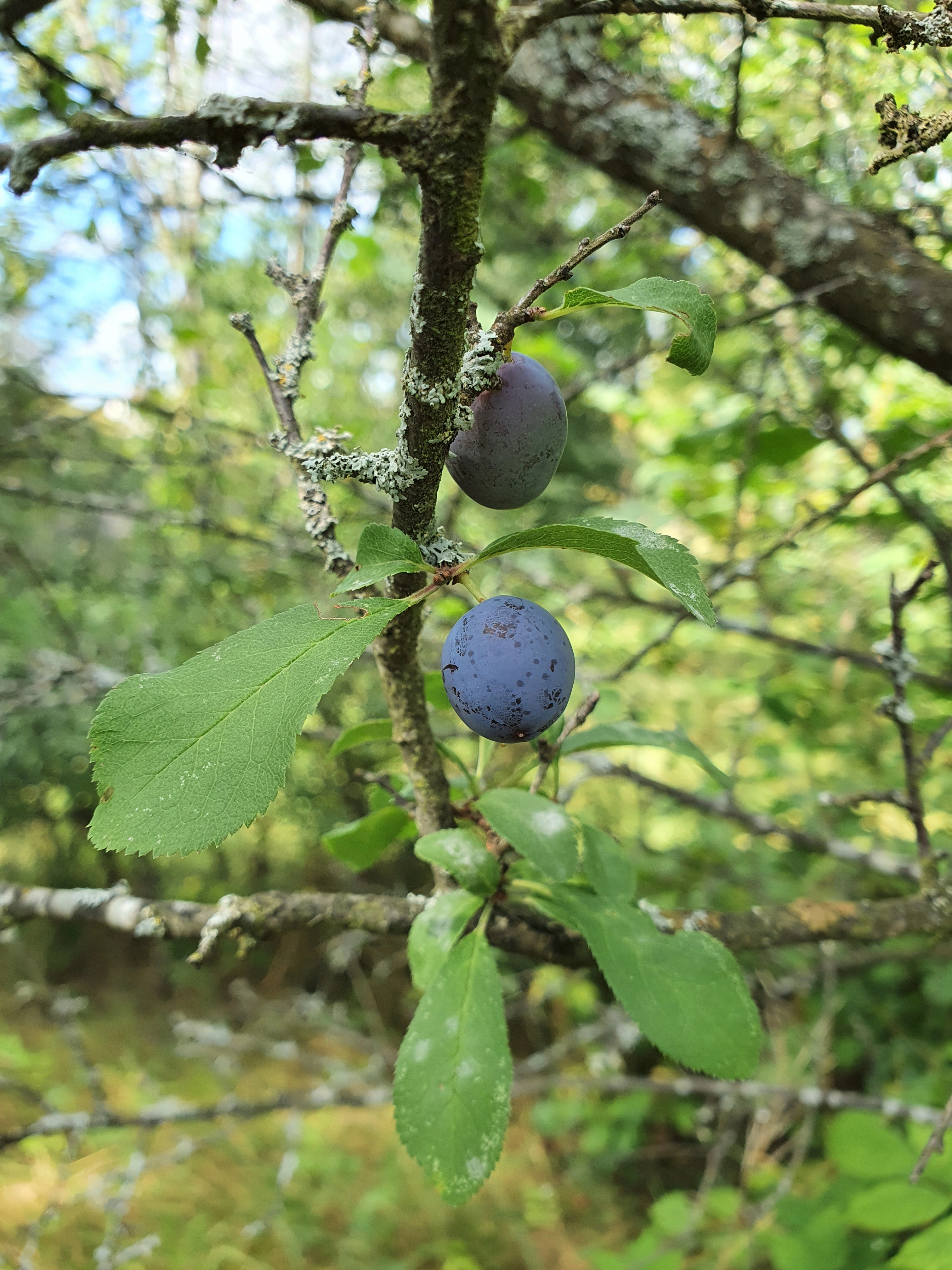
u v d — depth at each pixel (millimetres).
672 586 851
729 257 3316
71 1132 2172
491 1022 1166
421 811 1389
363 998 4949
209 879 6457
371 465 1000
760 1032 1210
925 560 3041
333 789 5531
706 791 3762
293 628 908
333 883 6391
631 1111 4027
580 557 4914
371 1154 4875
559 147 2771
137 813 805
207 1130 4828
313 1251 4195
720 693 4230
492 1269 4008
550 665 1050
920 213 2455
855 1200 1778
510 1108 1103
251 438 3768
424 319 842
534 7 793
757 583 3416
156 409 3537
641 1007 1203
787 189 2418
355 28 1359
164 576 4863
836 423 2996
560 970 4246
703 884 3727
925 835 1647
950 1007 3254
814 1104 2543
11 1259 3596
